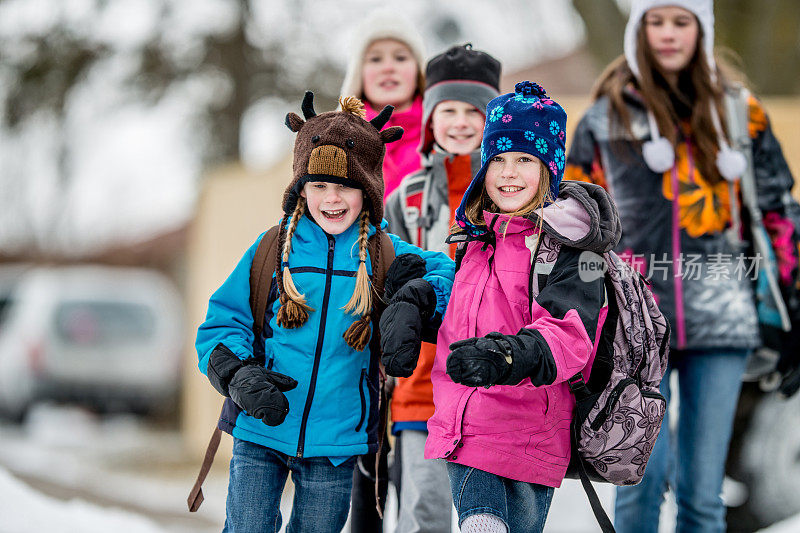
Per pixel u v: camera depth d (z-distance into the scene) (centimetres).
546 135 719
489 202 751
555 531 1350
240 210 2555
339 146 746
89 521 1180
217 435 768
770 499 1368
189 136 4072
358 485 898
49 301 3312
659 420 699
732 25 2380
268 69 3841
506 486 700
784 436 1373
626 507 903
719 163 941
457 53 937
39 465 2503
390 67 1060
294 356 738
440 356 732
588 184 716
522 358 627
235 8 3803
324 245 760
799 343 1010
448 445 697
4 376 3195
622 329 714
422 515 823
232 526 739
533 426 689
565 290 680
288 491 1991
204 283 2775
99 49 3684
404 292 716
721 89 969
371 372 764
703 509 921
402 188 930
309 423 736
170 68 3788
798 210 987
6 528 1061
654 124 951
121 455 2745
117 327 3394
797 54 2383
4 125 3819
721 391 922
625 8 2441
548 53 4031
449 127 923
